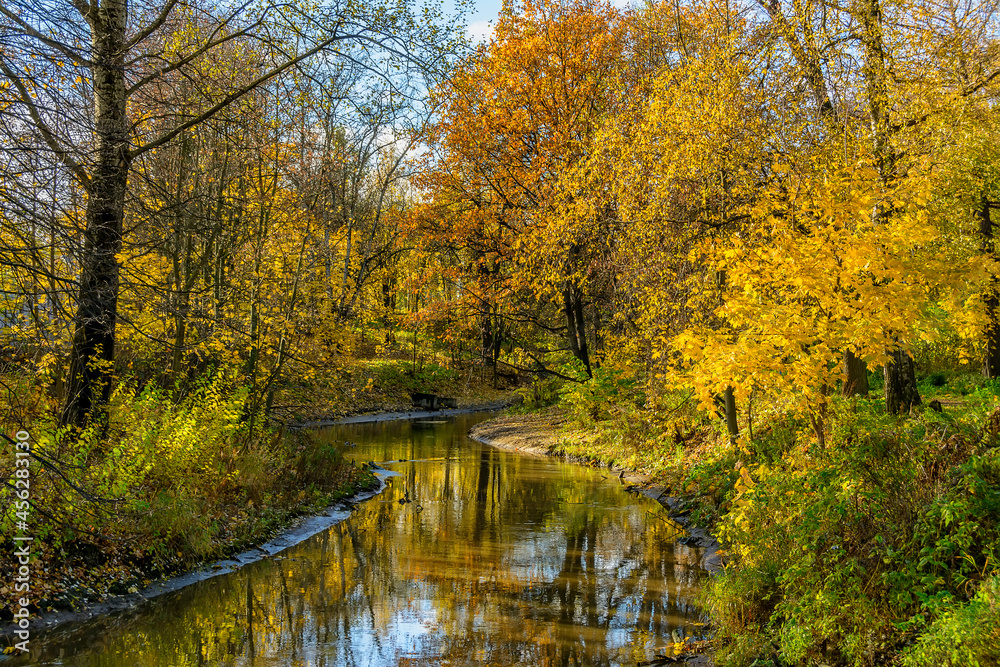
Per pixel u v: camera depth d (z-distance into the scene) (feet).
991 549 17.16
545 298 88.02
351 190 87.81
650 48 73.61
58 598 24.82
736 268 25.93
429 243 94.68
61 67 19.48
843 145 36.88
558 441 75.15
